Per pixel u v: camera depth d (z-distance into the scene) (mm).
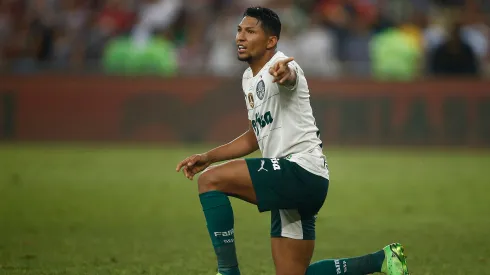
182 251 28031
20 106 66000
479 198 42125
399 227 33469
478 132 64250
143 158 58688
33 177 49344
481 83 64188
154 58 67250
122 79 65688
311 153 20125
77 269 24984
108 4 73375
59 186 45719
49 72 66812
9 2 74750
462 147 64375
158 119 65438
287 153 20234
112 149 64188
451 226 33688
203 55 69188
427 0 78562
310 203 20125
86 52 69375
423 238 30906
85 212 37000
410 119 64375
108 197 41750
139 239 30406
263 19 20531
